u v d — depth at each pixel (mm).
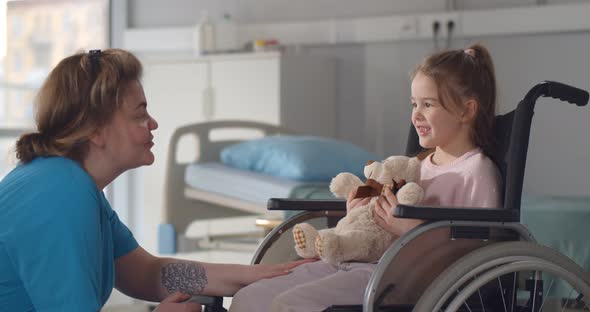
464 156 1942
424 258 1740
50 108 1771
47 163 1720
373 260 1976
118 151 1799
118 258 2078
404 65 4586
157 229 4684
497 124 1977
